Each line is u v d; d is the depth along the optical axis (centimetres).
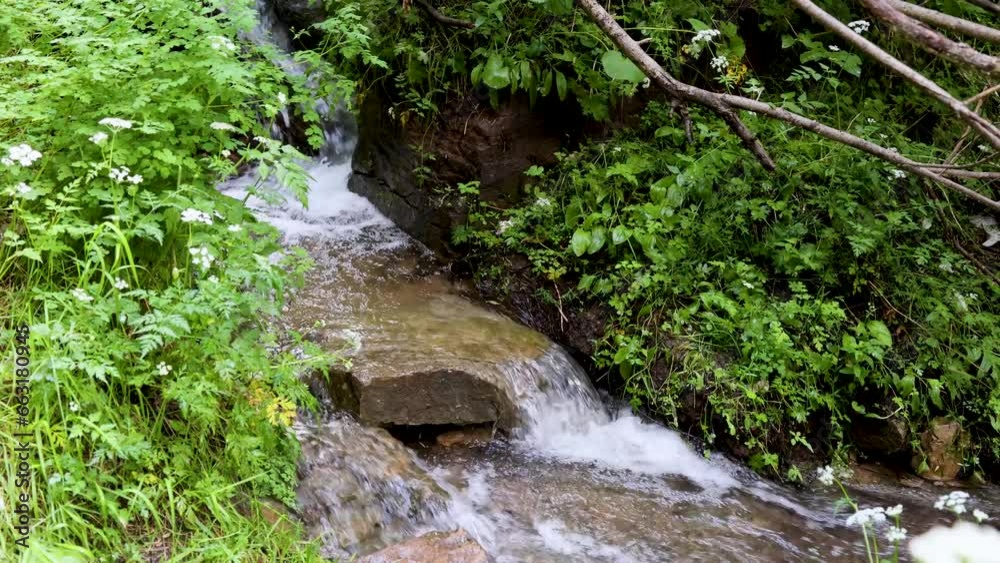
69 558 244
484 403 416
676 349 445
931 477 442
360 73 559
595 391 464
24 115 311
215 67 323
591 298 484
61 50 365
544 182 532
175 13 347
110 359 293
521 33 520
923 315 470
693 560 346
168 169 317
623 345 451
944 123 581
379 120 575
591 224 489
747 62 587
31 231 314
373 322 459
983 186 538
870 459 452
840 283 481
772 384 433
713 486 412
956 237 523
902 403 437
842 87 576
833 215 482
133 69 342
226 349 298
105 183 317
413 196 558
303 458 345
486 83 498
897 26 244
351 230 571
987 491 438
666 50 522
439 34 530
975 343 459
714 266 477
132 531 277
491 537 348
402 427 409
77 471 267
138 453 272
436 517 347
